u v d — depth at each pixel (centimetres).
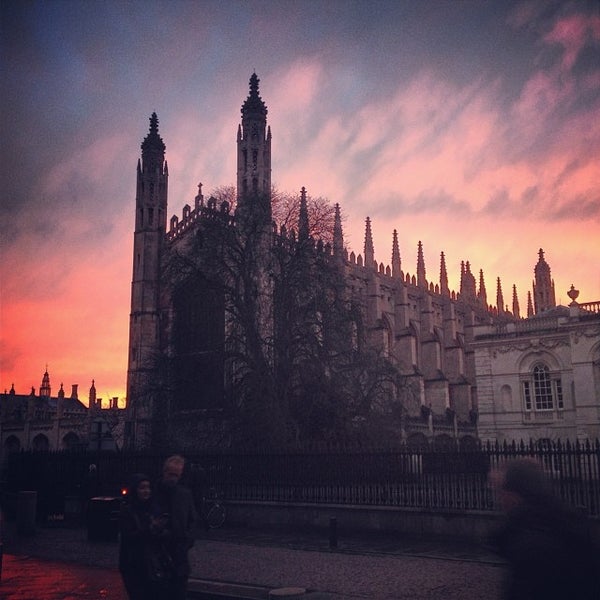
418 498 2162
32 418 10162
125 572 917
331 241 4781
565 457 1945
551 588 496
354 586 1422
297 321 4303
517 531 539
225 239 4519
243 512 2508
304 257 4422
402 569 1609
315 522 2334
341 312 4378
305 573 1570
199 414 4256
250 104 6500
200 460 2688
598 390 5238
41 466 3153
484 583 1434
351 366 4284
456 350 10519
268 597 1295
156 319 7350
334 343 4278
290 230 4672
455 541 2034
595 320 5288
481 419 5803
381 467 2258
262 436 3634
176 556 916
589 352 5309
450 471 2103
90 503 2252
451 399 10306
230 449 2750
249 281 4453
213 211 4819
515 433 5634
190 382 4381
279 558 1792
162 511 927
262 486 2519
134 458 2870
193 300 4728
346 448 2350
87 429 9000
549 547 507
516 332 5753
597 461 1848
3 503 3244
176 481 961
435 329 10562
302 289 4328
